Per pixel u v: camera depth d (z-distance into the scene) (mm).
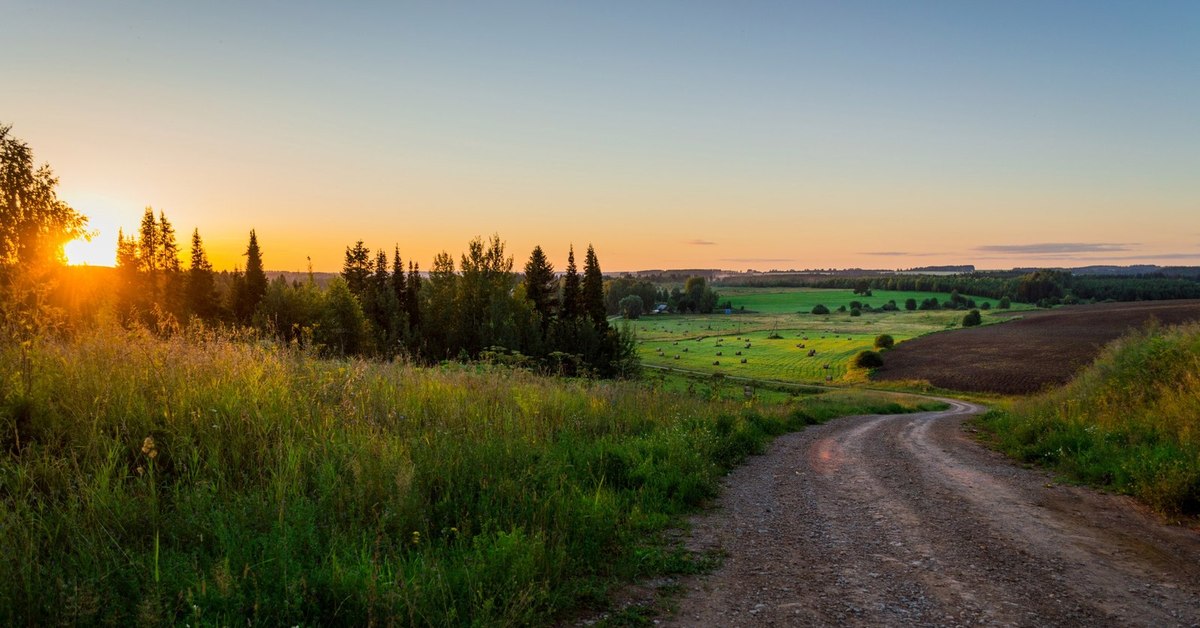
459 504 5742
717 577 5344
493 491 5941
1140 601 4828
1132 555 5938
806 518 7438
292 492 5082
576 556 5312
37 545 3809
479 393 10547
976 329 109062
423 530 5148
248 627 3379
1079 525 7008
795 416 21547
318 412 7145
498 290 57812
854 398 44562
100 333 7480
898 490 9062
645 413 13008
